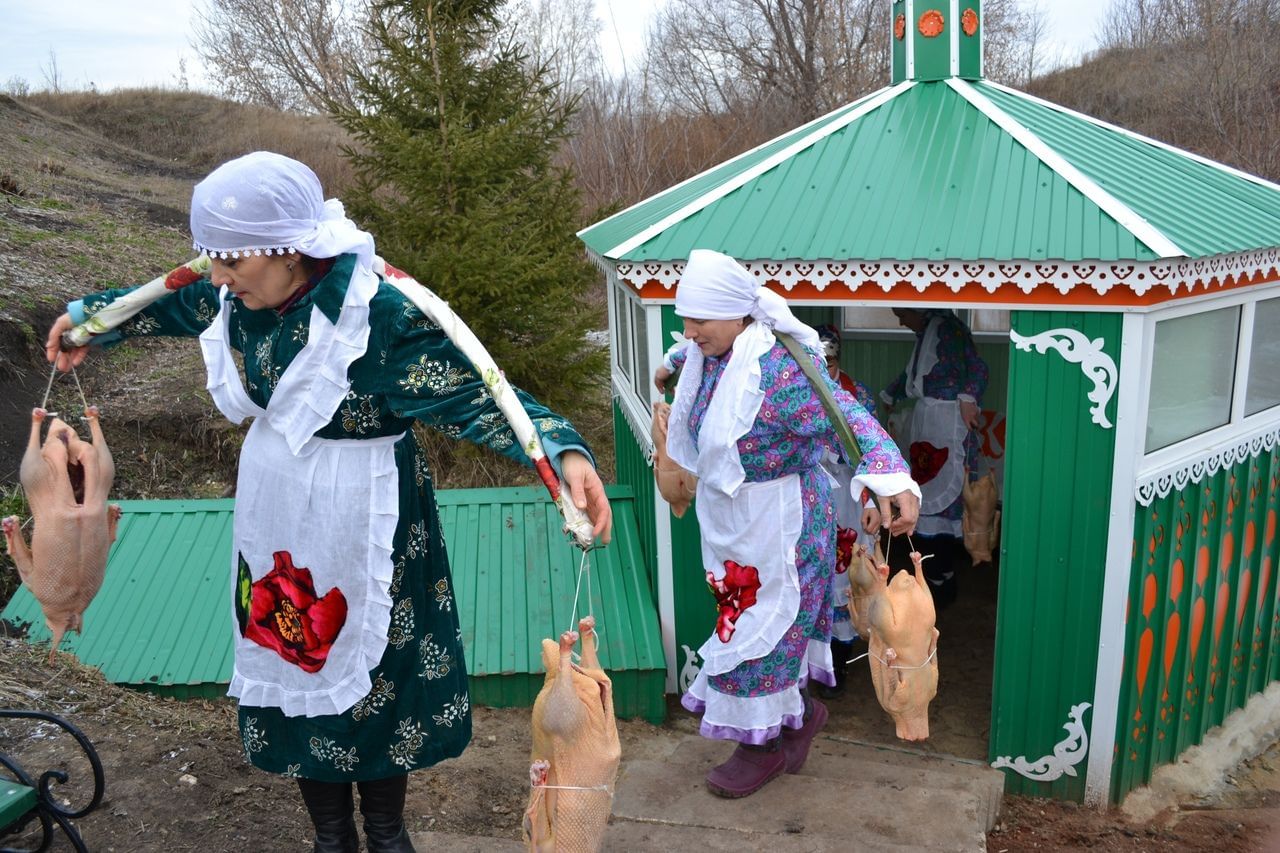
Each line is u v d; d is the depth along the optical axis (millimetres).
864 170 3982
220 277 1853
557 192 6656
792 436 2928
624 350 5035
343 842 2238
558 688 2080
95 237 9172
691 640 4242
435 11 6414
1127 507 3475
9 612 4105
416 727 2123
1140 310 3285
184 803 2840
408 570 2078
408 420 2053
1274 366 4203
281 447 1993
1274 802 4023
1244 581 4344
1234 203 3928
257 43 22109
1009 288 3424
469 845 2775
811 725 3430
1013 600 3717
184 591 4270
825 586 3160
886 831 3064
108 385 6547
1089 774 3793
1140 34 18234
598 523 1887
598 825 2139
